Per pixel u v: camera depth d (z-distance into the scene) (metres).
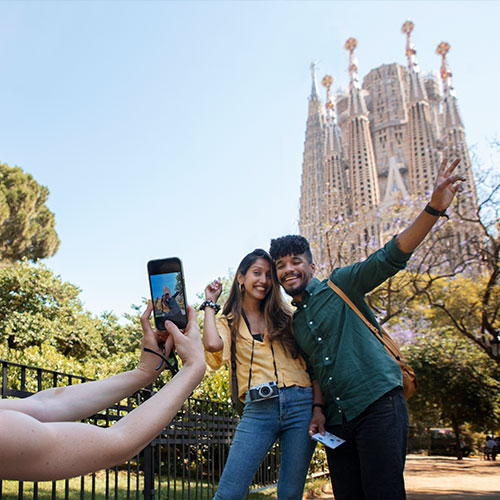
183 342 1.00
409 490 8.77
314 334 2.56
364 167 83.94
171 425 3.73
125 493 5.45
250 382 2.66
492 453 20.05
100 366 8.23
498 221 11.83
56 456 0.72
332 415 2.53
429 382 14.87
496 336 11.64
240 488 2.45
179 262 1.25
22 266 10.91
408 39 89.62
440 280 15.56
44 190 23.25
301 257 2.70
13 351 7.97
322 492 6.92
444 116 82.88
